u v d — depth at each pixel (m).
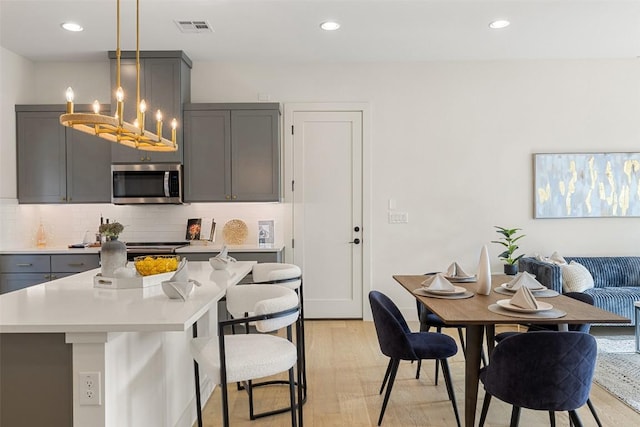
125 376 1.79
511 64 4.89
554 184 4.89
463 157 4.91
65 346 1.64
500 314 2.19
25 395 1.65
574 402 1.87
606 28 3.99
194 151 4.57
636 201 4.88
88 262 4.27
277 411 2.73
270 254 4.38
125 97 4.49
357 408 2.80
